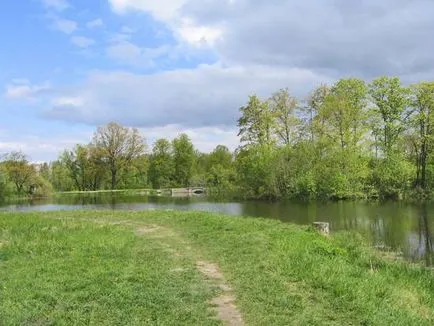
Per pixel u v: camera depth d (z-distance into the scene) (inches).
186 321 326.0
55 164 3934.5
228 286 420.2
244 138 2303.2
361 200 1940.2
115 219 1050.7
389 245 890.7
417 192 2041.1
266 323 325.4
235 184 2513.5
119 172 3759.8
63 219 1017.5
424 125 2169.0
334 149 1996.8
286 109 2208.4
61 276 442.9
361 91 2174.0
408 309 376.8
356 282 425.7
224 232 763.4
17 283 416.5
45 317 323.9
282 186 2068.2
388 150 2133.4
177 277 447.2
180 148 4008.4
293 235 727.1
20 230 761.0
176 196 2807.6
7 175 2881.4
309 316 337.4
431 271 609.0
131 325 314.5
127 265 494.9
